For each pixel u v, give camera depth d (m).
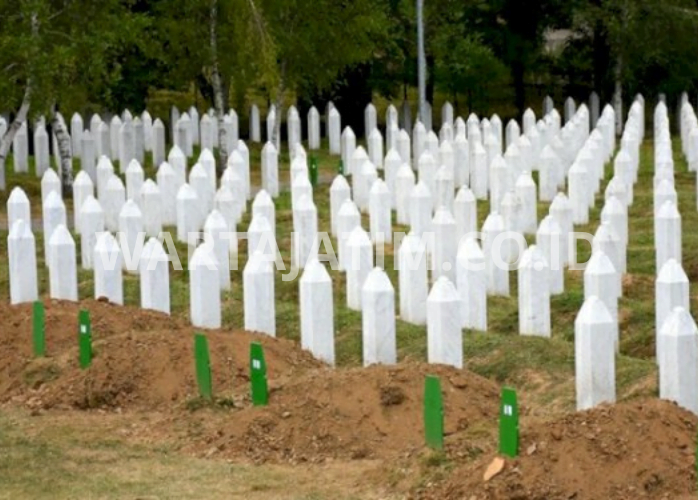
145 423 16.19
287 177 36.53
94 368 17.39
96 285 21.86
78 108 35.56
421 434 14.48
